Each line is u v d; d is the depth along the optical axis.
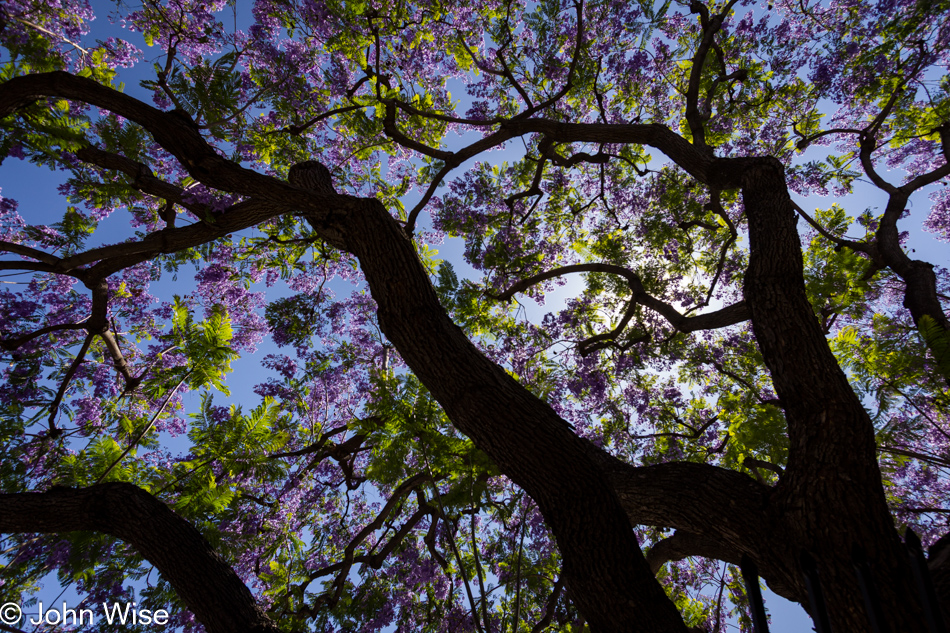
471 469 3.88
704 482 2.73
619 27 6.96
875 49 6.50
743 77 6.20
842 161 7.13
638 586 2.29
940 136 6.75
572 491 2.47
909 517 4.80
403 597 6.59
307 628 4.92
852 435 2.31
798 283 2.82
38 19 3.51
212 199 4.18
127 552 3.86
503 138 5.78
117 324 7.12
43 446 4.91
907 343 3.65
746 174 3.71
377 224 3.15
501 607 5.82
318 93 6.70
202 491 3.49
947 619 1.97
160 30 5.45
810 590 1.35
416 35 6.72
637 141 5.42
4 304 6.01
